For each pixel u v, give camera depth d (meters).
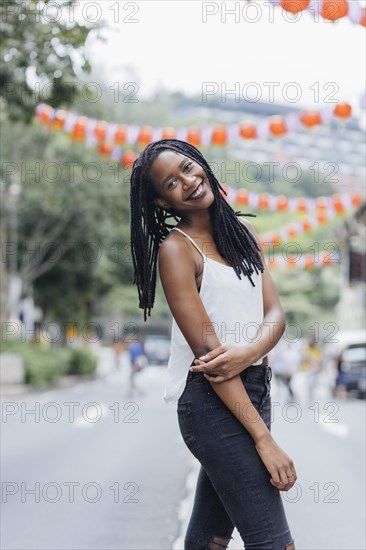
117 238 34.25
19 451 12.76
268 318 3.36
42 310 41.34
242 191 20.16
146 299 3.50
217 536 3.53
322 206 20.41
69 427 16.97
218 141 13.20
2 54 10.06
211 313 3.22
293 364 23.80
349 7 7.28
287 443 13.63
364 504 8.30
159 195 3.35
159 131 13.41
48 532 7.17
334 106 12.17
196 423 3.18
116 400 25.73
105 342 83.50
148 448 13.21
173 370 3.29
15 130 30.62
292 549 3.13
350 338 30.69
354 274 48.56
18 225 34.09
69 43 9.86
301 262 24.30
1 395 27.66
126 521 7.58
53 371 34.62
